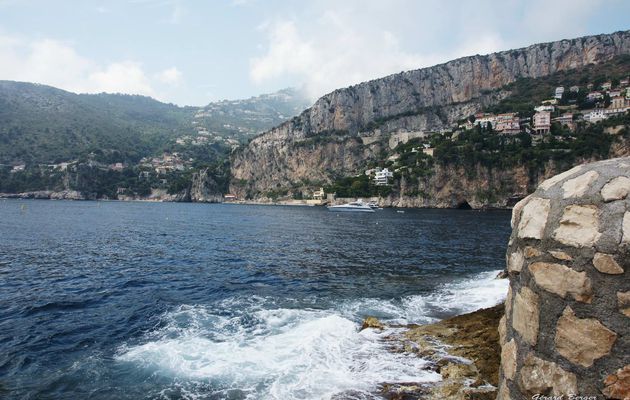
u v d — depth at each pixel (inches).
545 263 168.4
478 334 520.4
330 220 3853.3
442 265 1330.0
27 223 2974.9
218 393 412.8
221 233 2495.1
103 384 451.5
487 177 6127.0
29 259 1392.7
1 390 447.2
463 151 6476.4
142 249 1695.4
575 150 5674.2
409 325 617.0
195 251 1652.3
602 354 148.3
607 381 146.3
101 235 2257.6
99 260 1385.3
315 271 1204.5
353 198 7534.5
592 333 150.9
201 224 3275.1
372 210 5826.8
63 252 1576.0
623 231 146.5
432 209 6186.0
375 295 884.6
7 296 871.7
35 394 437.1
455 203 6402.6
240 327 632.4
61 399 425.1
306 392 402.6
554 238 165.6
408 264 1347.2
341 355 494.0
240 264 1326.3
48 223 3024.1
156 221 3555.6
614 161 167.5
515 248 194.4
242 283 1019.9
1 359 529.7
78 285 984.9
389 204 6948.8
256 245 1884.8
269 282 1035.3
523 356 176.7
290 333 591.8
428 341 521.0
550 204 174.1
